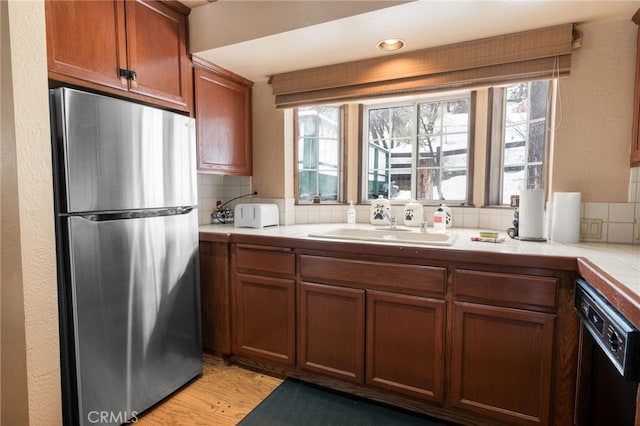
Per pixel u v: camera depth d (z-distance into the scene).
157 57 1.92
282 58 2.17
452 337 1.60
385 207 2.60
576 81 1.74
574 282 1.39
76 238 1.37
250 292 2.08
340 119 2.81
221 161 2.39
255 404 1.82
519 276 1.46
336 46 1.99
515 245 1.67
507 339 1.50
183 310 1.92
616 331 0.89
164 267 1.79
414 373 1.69
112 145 1.49
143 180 1.64
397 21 1.69
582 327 1.32
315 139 2.82
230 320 2.18
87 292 1.42
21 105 1.16
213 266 2.19
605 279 1.02
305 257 1.91
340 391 1.94
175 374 1.88
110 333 1.52
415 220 2.49
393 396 1.82
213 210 2.77
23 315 1.19
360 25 1.73
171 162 1.80
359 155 2.79
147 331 1.70
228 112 2.45
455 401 1.61
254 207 2.38
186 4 2.04
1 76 1.14
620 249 1.55
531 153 2.20
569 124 1.76
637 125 1.60
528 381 1.47
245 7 1.92
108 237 1.50
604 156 1.71
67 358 1.40
